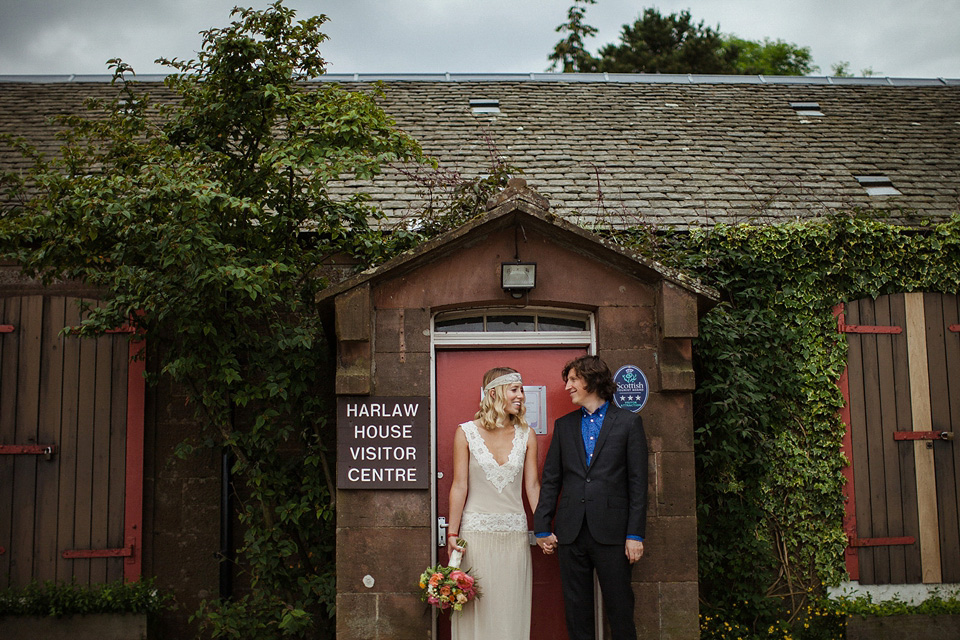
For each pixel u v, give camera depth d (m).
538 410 5.20
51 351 6.35
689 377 4.90
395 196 7.27
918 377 6.64
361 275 4.84
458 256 5.00
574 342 5.18
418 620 4.75
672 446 4.93
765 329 6.48
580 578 4.54
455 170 7.67
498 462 4.64
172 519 6.29
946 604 6.22
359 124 5.30
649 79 10.80
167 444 6.36
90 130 5.78
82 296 6.43
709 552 6.11
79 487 6.23
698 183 7.62
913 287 6.73
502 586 4.53
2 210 5.31
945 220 6.97
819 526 6.39
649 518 4.86
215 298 5.18
